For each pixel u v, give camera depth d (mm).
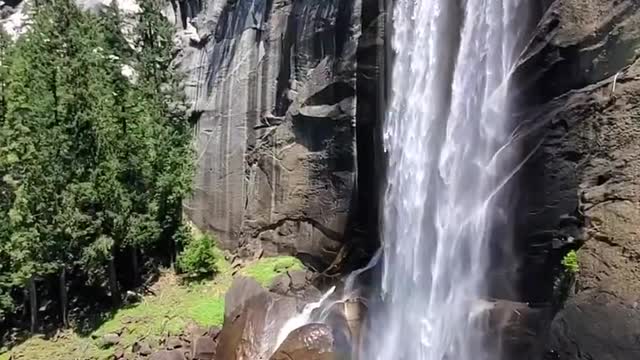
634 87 14414
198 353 24562
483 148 19000
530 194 16906
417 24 22891
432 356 19797
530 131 17031
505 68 18375
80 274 31625
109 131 28766
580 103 15648
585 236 14789
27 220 27328
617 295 13461
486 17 19312
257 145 32750
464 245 19422
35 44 29656
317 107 29094
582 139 15539
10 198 28906
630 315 13016
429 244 21359
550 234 16156
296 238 29969
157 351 24656
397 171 23750
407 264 22594
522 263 17016
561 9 16672
